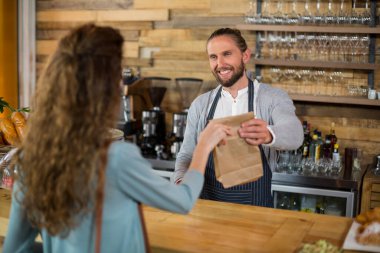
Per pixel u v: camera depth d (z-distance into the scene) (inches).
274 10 152.1
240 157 71.7
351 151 135.6
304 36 144.9
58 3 174.2
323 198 127.9
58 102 48.0
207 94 106.7
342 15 140.8
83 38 49.1
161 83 164.6
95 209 50.1
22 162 51.2
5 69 174.9
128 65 168.9
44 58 177.3
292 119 92.9
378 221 65.7
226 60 98.1
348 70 146.9
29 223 56.9
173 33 163.5
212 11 158.7
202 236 67.4
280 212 78.6
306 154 139.8
